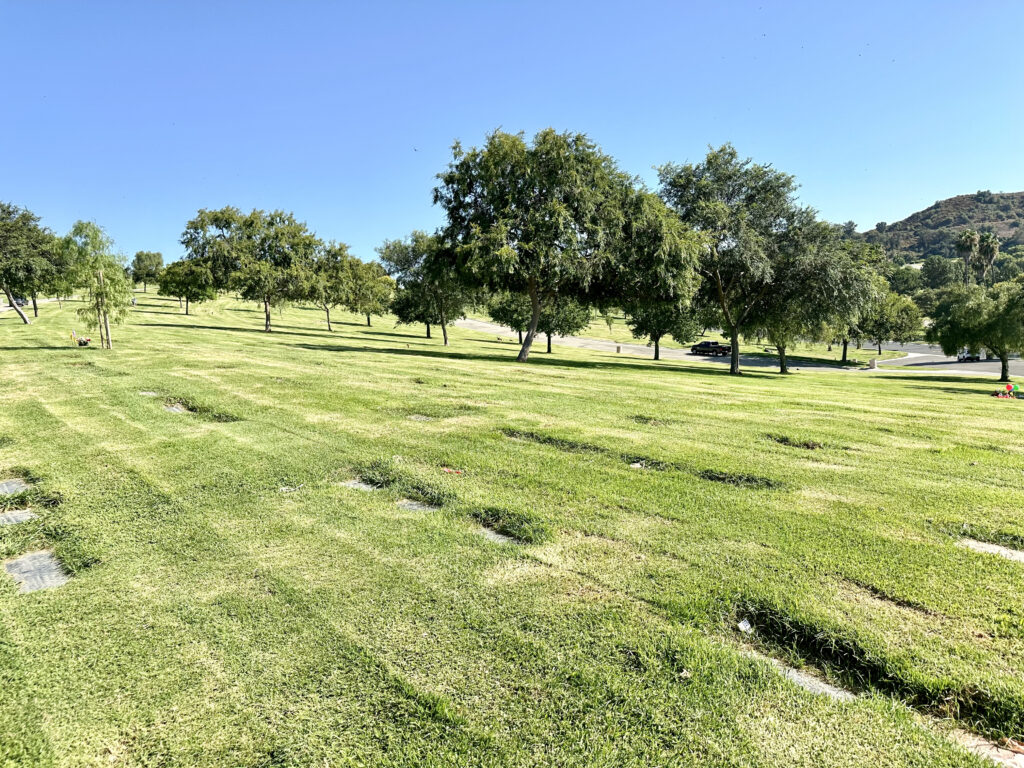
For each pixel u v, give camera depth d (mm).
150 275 101312
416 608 3549
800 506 5352
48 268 40062
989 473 6543
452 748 2455
